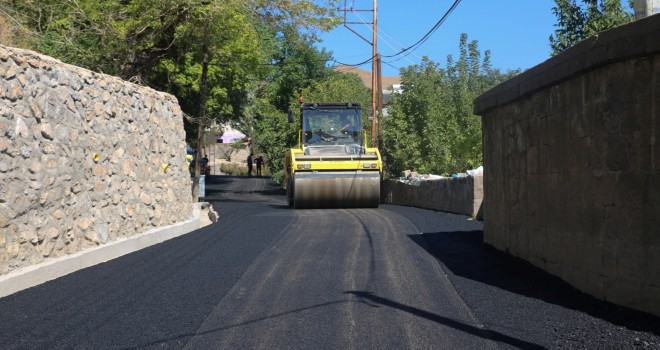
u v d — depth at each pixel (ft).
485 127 37.09
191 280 27.99
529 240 29.37
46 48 65.82
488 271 29.09
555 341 18.79
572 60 23.16
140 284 27.30
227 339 19.74
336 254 34.45
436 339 19.53
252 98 137.39
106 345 19.15
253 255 34.24
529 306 22.52
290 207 77.25
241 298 24.71
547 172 27.04
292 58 163.63
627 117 20.34
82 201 33.35
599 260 22.08
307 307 23.34
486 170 36.78
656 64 19.06
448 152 86.12
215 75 97.30
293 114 75.87
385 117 95.20
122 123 39.06
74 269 30.50
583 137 23.34
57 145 31.12
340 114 76.07
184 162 50.47
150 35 67.67
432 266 30.63
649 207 19.33
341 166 71.31
